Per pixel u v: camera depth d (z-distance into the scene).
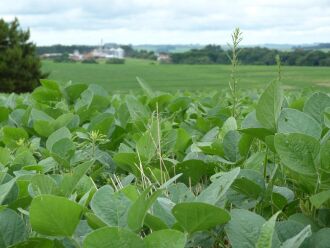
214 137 2.94
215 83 51.34
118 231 1.20
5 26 39.56
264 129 2.02
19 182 1.80
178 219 1.37
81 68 74.12
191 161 2.31
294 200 1.95
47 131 3.34
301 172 1.64
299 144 1.63
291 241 1.34
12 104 5.34
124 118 3.87
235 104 3.51
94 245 1.20
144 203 1.32
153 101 4.66
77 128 3.35
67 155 2.50
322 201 1.56
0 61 38.72
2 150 2.47
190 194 1.76
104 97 4.49
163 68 74.12
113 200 1.50
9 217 1.50
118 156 2.37
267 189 1.94
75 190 1.93
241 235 1.42
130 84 54.06
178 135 2.80
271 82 1.99
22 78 39.59
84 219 1.74
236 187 1.90
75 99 5.20
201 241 1.69
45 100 5.21
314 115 2.33
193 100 6.25
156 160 2.43
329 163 1.60
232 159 2.38
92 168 2.71
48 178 1.67
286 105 2.83
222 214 1.34
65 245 1.52
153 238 1.21
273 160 2.42
